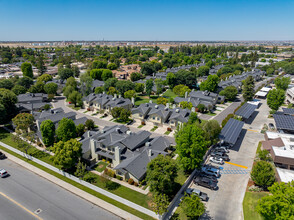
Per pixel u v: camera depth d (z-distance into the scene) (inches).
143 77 6353.3
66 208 1448.1
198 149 1626.5
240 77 5511.8
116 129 2187.5
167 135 2618.1
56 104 3983.8
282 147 1948.8
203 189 1625.2
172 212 1386.6
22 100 3690.9
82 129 2546.8
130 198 1515.7
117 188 1631.4
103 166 1941.4
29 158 2095.2
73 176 1750.7
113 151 1967.3
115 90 3954.2
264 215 1098.7
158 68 7465.6
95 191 1617.9
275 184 1196.5
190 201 1251.2
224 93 4146.2
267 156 1995.6
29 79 4665.4
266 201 1105.4
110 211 1417.3
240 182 1702.8
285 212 1010.1
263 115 3361.2
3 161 2048.5
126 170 1656.0
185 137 1644.9
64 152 1734.7
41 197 1555.1
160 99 3580.2
